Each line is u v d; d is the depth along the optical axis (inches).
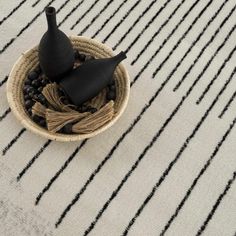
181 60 45.4
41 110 37.7
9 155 39.9
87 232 37.7
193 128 42.6
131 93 43.5
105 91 40.6
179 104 43.4
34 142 40.6
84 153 40.6
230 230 38.9
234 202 39.9
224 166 41.3
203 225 38.9
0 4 45.9
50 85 38.1
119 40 45.9
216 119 43.1
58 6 46.6
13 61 43.8
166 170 40.6
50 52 34.8
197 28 47.1
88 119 37.3
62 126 37.1
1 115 41.4
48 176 39.4
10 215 37.6
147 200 39.3
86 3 47.2
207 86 44.4
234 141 42.3
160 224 38.6
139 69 44.6
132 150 41.2
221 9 48.0
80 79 36.6
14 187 38.6
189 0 48.1
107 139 41.4
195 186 40.3
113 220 38.3
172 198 39.6
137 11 47.4
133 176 40.1
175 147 41.6
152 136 41.9
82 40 40.5
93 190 39.3
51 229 37.5
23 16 45.8
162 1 48.0
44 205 38.2
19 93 39.3
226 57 45.9
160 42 46.1
